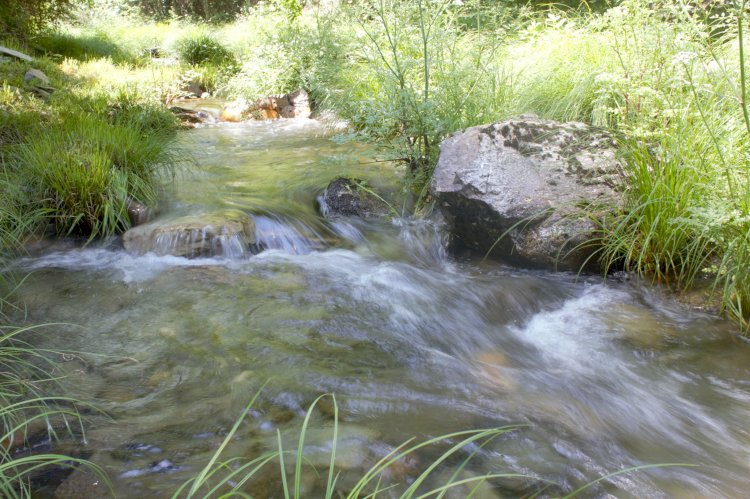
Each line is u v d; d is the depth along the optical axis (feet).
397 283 13.01
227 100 39.40
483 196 13.52
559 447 7.54
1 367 8.86
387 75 17.53
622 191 13.20
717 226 11.01
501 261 14.24
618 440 7.80
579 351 10.28
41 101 24.26
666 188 11.98
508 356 10.12
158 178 18.54
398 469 6.92
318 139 27.07
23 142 18.17
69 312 11.04
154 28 62.13
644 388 9.11
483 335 10.89
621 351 10.22
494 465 7.11
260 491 6.49
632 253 12.90
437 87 18.33
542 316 11.69
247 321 10.83
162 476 6.70
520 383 9.15
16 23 38.73
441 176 14.43
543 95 19.36
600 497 6.68
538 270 13.61
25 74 28.94
